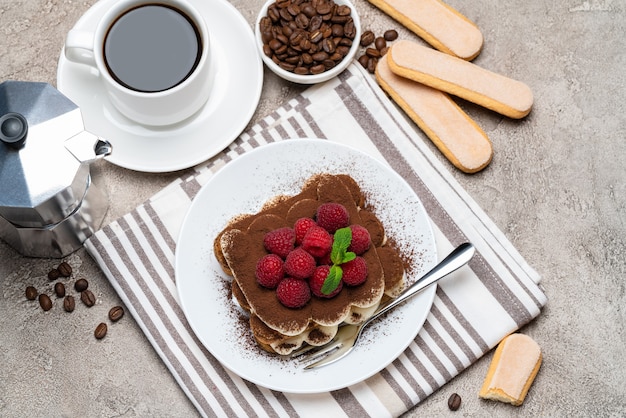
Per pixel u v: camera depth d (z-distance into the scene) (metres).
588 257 1.09
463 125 1.08
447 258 1.04
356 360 1.03
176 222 1.07
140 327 1.06
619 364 1.07
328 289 0.97
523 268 1.07
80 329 1.07
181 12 1.05
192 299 1.03
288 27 1.07
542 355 1.07
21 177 0.97
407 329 1.03
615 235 1.09
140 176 1.09
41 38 1.11
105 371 1.07
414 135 1.08
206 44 1.04
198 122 1.07
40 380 1.07
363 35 1.11
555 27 1.12
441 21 1.10
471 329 1.05
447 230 1.07
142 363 1.07
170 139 1.06
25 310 1.07
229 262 1.00
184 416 1.06
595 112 1.11
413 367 1.05
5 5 1.11
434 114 1.08
